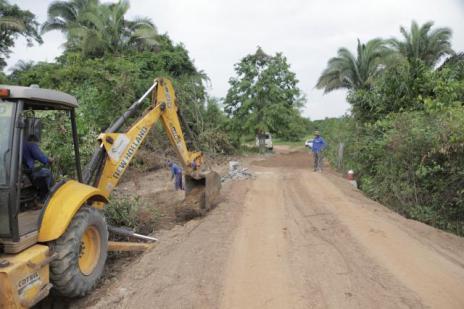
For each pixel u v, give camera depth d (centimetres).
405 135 1022
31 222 443
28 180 496
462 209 897
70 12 3198
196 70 3045
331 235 700
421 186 1000
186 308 438
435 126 982
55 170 796
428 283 489
